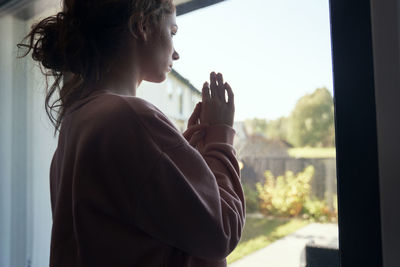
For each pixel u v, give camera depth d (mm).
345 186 644
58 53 574
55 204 601
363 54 632
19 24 1572
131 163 475
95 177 489
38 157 1510
